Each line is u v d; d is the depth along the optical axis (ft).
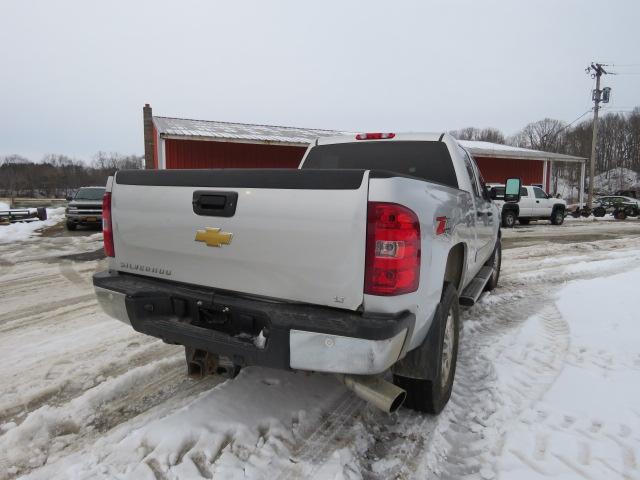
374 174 7.12
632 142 263.49
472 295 12.61
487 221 15.57
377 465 8.14
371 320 7.05
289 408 9.78
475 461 8.32
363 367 6.99
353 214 7.13
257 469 7.83
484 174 85.15
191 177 8.64
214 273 8.51
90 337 14.80
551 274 25.12
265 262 7.89
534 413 9.80
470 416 9.82
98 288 9.52
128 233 9.63
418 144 13.84
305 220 7.47
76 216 50.37
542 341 14.07
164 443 8.43
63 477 7.73
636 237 45.78
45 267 28.09
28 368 12.29
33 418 9.52
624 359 12.57
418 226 7.43
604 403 10.18
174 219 8.87
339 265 7.29
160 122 64.39
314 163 15.46
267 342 7.53
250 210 7.96
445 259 8.93
